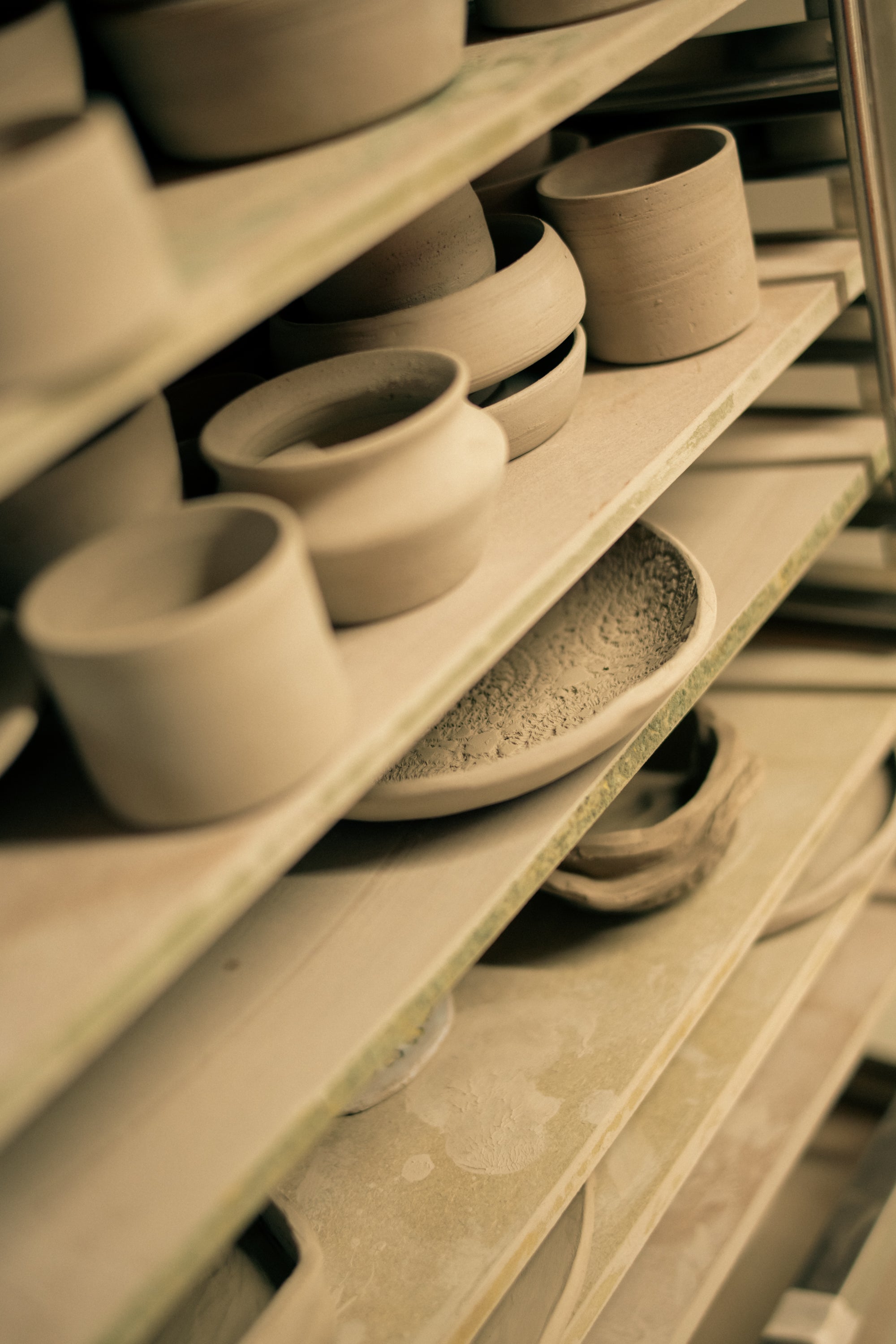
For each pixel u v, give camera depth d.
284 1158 0.58
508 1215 0.80
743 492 1.11
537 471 0.81
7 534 0.58
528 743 0.85
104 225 0.41
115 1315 0.51
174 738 0.50
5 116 0.53
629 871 0.98
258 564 0.55
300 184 0.58
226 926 0.73
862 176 0.92
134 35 0.58
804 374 1.20
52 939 0.50
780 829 1.14
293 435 0.73
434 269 0.77
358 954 0.69
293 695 0.52
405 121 0.63
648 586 0.93
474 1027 0.96
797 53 1.02
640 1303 1.03
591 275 0.88
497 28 0.79
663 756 1.15
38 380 0.41
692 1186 1.13
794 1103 1.20
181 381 0.85
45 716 0.65
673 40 0.74
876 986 1.32
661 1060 0.91
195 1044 0.65
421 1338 0.73
